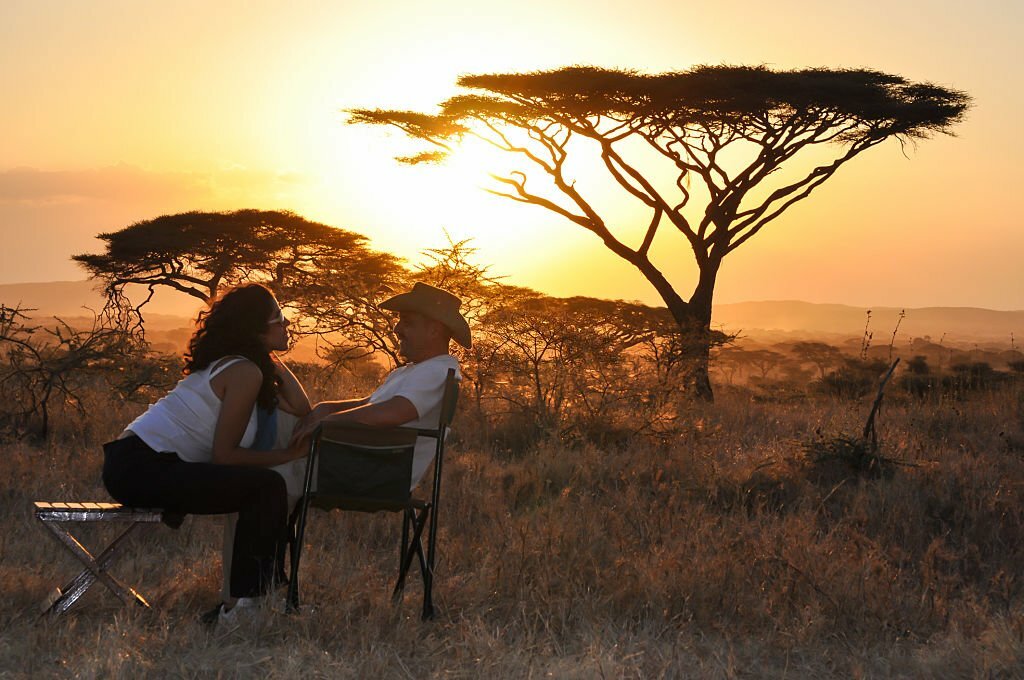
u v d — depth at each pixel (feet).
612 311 34.27
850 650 13.74
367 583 15.64
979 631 14.46
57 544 17.78
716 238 68.44
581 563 16.42
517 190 69.72
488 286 34.09
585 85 61.62
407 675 12.48
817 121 64.90
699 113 63.10
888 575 16.28
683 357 35.24
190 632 13.50
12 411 30.12
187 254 97.14
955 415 35.83
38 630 13.25
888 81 67.67
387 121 67.77
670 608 14.85
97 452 25.45
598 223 69.21
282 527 14.44
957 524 20.13
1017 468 25.38
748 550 16.88
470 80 63.93
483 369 33.12
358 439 14.21
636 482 22.56
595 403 31.09
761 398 49.32
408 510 15.62
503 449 29.63
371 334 42.73
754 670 13.14
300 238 96.63
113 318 56.70
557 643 13.64
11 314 30.45
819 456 24.84
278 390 15.78
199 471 14.20
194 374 14.73
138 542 18.04
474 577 15.90
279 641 13.30
